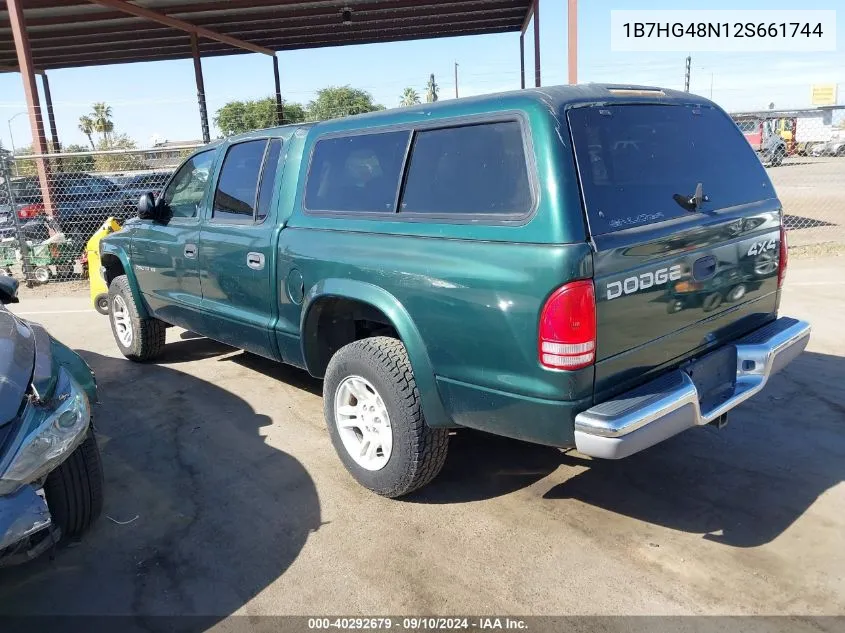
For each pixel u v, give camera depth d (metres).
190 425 4.76
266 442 4.44
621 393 2.87
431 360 3.16
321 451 4.28
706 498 3.53
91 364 6.28
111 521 3.57
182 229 5.05
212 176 4.85
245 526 3.47
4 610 2.90
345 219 3.66
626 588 2.86
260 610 2.84
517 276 2.73
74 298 9.64
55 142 18.41
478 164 3.03
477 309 2.89
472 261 2.91
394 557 3.15
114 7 13.42
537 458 4.06
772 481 3.65
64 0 13.35
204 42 18.30
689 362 3.19
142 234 5.60
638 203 2.92
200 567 3.15
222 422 4.80
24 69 11.45
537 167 2.76
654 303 2.91
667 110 3.38
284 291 4.06
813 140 25.98
